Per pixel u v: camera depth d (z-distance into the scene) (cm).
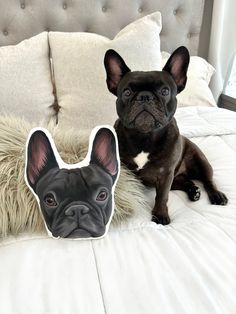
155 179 87
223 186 94
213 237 69
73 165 70
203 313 51
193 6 173
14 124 86
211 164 102
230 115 135
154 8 167
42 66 122
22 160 77
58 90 122
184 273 59
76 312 52
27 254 64
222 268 61
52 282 57
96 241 69
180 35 178
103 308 52
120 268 61
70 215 67
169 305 53
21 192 73
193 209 85
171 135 81
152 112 73
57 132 86
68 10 158
